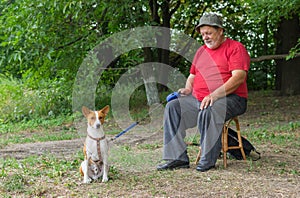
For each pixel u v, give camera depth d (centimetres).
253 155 611
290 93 1412
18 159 650
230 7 1508
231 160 576
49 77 1209
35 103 1237
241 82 521
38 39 1008
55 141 834
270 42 1700
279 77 1578
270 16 994
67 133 951
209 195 422
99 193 435
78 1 942
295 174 497
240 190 434
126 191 440
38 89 1238
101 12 1048
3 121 1180
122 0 1006
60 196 433
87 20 1041
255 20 991
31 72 1126
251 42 1670
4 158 660
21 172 540
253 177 484
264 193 423
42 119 1175
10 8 1052
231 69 525
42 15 992
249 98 1442
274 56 1169
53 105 1245
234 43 535
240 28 1622
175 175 500
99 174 484
